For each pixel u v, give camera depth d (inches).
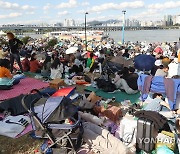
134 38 2839.6
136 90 363.3
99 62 538.3
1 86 365.1
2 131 228.4
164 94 273.3
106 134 207.2
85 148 198.2
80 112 245.0
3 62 456.1
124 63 487.8
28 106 202.2
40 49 1037.8
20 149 205.5
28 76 487.2
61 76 466.0
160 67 408.2
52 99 194.9
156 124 192.1
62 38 2391.7
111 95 357.4
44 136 192.7
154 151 192.4
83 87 397.7
